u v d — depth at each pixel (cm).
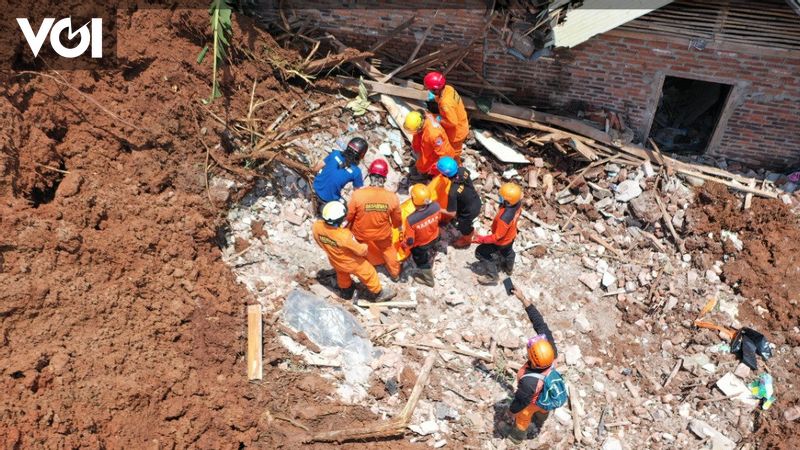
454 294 866
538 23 899
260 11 950
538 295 898
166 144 796
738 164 1052
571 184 991
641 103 1003
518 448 757
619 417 811
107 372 644
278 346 755
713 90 1130
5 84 729
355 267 762
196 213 791
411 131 852
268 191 863
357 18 949
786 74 933
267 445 691
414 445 731
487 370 802
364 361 771
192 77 833
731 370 861
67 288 666
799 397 844
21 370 593
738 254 955
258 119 879
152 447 630
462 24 938
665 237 977
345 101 962
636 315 901
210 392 693
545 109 1030
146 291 723
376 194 737
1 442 548
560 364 843
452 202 824
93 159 764
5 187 684
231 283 784
